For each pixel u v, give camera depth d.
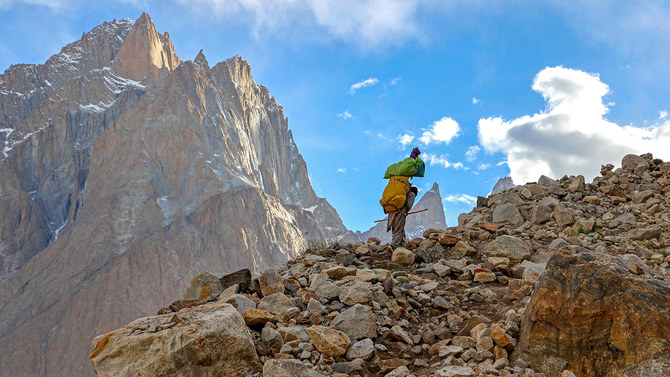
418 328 6.98
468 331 6.45
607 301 4.89
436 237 11.63
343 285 8.00
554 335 5.11
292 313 6.75
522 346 5.37
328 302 7.46
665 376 4.29
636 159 17.08
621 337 4.71
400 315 7.16
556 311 5.11
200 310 5.62
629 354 4.61
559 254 5.45
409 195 11.18
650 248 10.55
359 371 5.59
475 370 5.27
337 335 6.04
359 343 6.05
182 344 4.98
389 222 11.30
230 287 7.52
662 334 4.49
